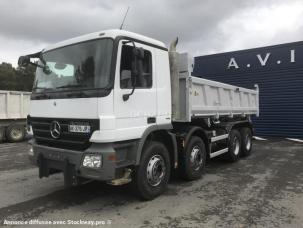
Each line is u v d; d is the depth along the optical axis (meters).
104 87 4.90
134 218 4.98
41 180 7.28
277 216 5.06
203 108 7.71
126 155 5.40
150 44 5.83
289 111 16.12
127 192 6.32
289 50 15.93
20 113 15.21
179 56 6.86
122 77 5.12
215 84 8.45
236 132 9.95
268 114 16.80
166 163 6.16
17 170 8.38
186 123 7.46
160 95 6.04
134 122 5.38
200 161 7.50
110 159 4.88
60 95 5.38
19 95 15.16
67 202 5.75
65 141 5.31
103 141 4.84
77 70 5.31
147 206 5.53
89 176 4.94
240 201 5.81
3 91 14.49
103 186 6.72
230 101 9.70
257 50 16.94
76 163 5.05
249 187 6.78
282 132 16.38
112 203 5.69
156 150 5.88
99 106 4.87
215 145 8.77
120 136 5.07
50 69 5.78
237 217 5.01
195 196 6.12
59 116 5.38
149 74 5.79
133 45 5.13
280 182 7.21
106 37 5.14
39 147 5.70
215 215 5.10
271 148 12.69
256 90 12.30
